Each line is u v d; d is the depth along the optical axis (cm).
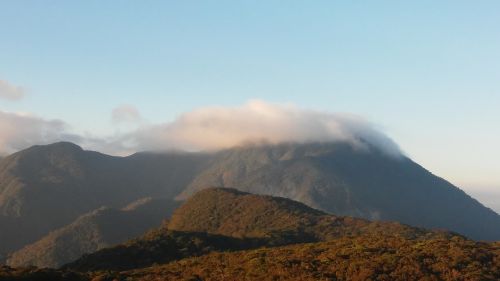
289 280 10081
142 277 11138
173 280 10775
